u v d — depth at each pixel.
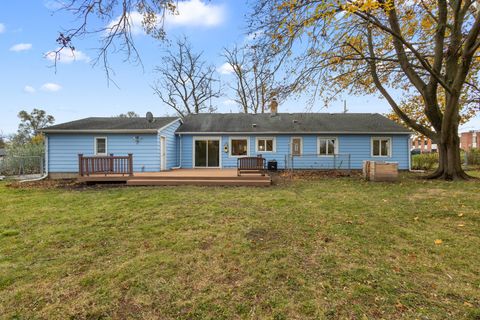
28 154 14.58
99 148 12.75
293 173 13.73
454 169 10.36
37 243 3.81
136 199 6.80
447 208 5.53
